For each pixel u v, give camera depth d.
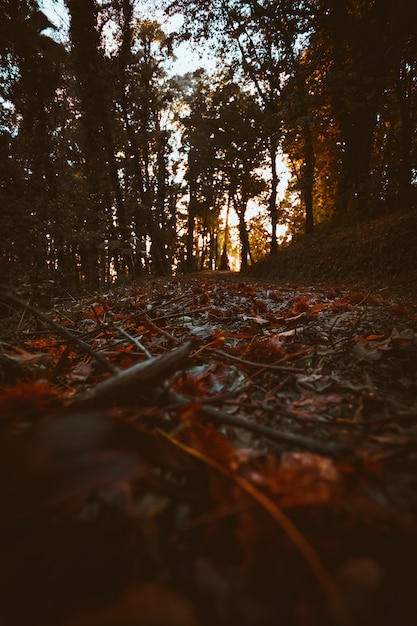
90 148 10.73
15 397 0.90
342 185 14.96
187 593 0.52
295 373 1.55
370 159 14.38
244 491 0.65
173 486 0.70
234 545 0.60
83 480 0.52
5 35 2.45
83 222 5.05
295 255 14.90
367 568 0.49
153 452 0.68
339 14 8.58
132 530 0.61
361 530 0.61
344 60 9.35
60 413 0.93
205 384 1.42
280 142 9.63
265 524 0.58
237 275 19.70
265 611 0.49
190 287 5.95
